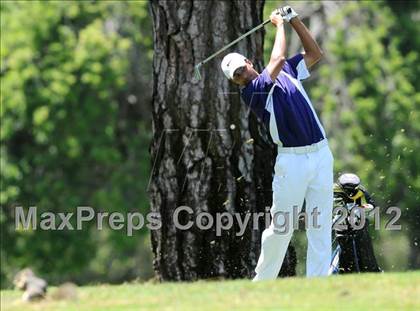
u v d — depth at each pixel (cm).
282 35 3089
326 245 3089
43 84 9406
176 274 3628
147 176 9612
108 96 9500
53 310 2419
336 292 2478
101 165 9769
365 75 9044
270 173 3638
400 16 9781
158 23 3631
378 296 2419
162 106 3631
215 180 3597
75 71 9394
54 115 9400
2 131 9331
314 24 9131
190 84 3594
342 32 9125
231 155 3597
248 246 3584
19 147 9731
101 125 9531
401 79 9038
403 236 6119
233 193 3591
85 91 9475
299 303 2380
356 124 8781
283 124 3042
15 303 2528
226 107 3588
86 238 9588
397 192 7300
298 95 3059
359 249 3284
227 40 3591
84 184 9731
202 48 3581
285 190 3062
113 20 9719
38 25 9438
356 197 3325
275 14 3153
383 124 8819
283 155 3069
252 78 3123
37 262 9619
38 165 9650
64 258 9575
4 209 9669
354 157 8331
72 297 2545
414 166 7550
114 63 9381
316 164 3056
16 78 9300
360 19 9425
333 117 8956
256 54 3641
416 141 8181
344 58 9094
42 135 9369
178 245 3625
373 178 7606
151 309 2388
